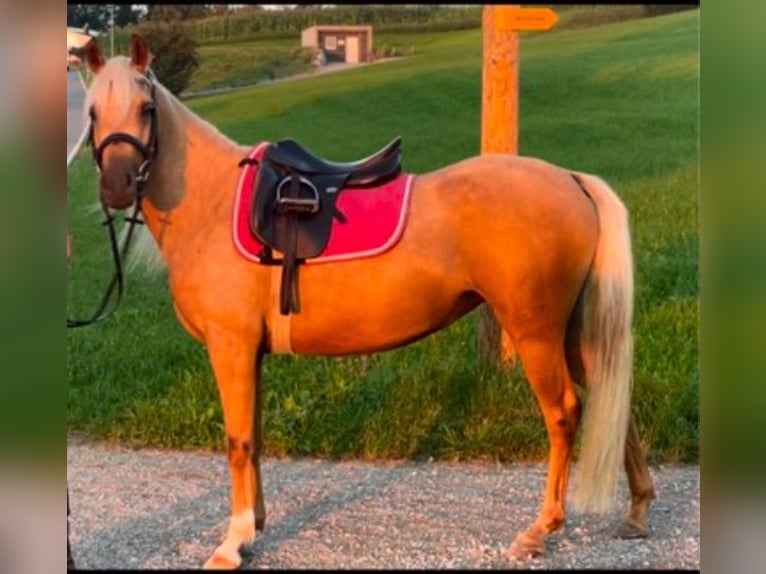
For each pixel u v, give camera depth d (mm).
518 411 5211
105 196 3381
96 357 6328
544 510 3801
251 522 3713
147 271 4297
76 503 4504
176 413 5504
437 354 5863
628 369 3674
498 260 3578
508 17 5383
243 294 3605
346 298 3611
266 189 3637
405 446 5164
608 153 9977
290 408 5352
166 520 4277
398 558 3783
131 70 3518
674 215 8312
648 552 3797
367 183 3674
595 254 3699
